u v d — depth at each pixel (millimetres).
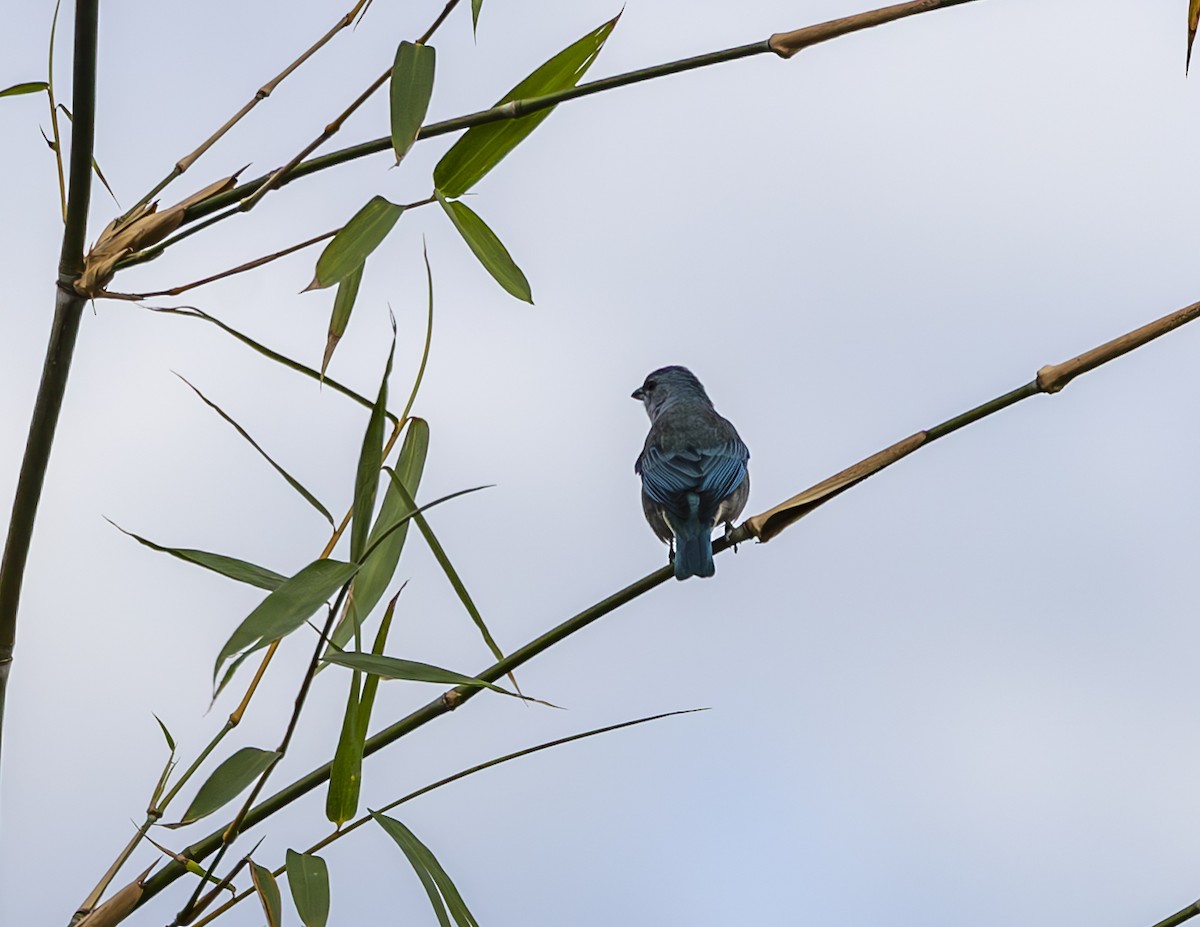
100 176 5789
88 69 4984
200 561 5375
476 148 5969
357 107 5660
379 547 6211
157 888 5250
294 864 5191
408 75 5699
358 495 5137
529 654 6066
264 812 5543
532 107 5801
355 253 5645
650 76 5738
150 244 5406
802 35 5707
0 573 5281
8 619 5316
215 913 5059
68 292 5254
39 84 5914
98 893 5262
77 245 5219
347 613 6148
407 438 6375
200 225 5449
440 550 5152
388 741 5910
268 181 5535
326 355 5797
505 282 6094
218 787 5141
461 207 6055
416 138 5617
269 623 4824
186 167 5668
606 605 6125
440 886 5469
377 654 5719
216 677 4645
